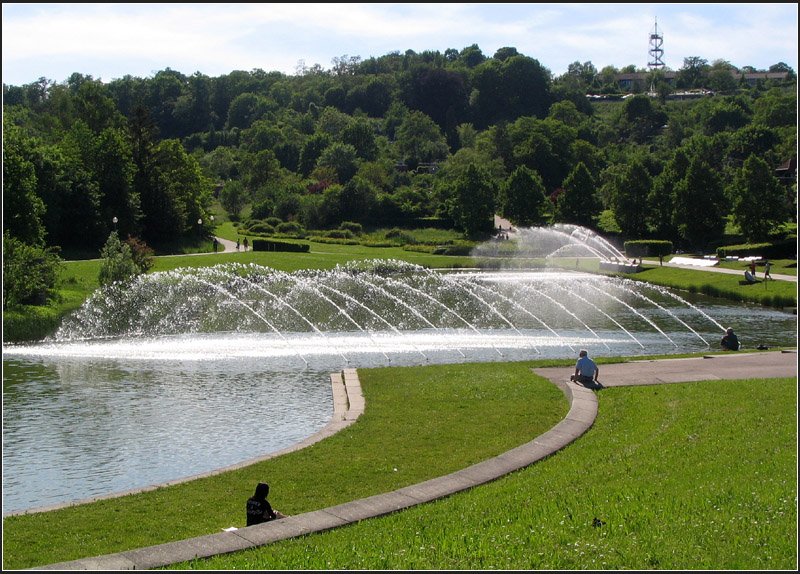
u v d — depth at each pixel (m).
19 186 71.19
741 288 73.56
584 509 17.09
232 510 19.72
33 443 27.27
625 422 25.61
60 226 97.12
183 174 122.94
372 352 43.72
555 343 47.00
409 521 17.08
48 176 94.56
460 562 14.33
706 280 80.94
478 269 101.75
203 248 114.31
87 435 28.17
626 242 116.56
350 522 17.31
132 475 24.09
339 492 20.91
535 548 14.97
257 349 45.03
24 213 71.69
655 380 31.73
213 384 36.03
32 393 34.53
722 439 22.50
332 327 54.19
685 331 52.91
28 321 53.12
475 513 17.41
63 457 25.78
